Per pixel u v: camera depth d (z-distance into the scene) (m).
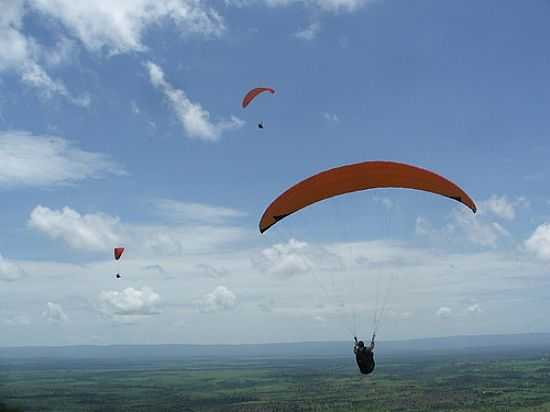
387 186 19.95
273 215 20.38
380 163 19.92
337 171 20.00
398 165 19.83
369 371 17.95
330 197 20.20
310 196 20.16
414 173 19.77
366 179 19.94
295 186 20.27
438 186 19.64
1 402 124.94
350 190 20.11
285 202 20.28
